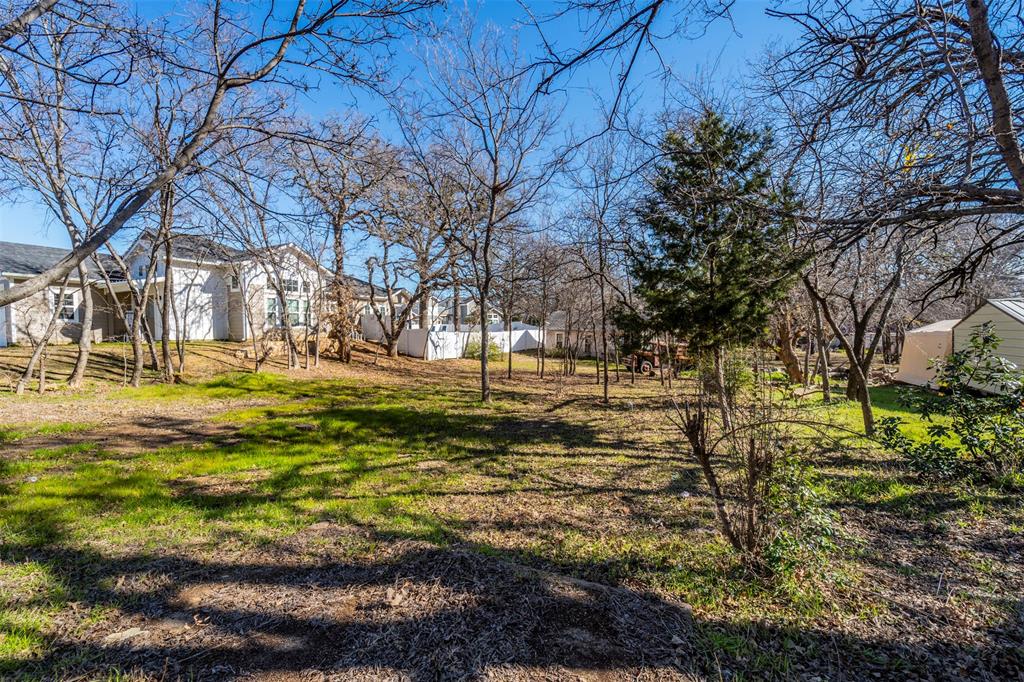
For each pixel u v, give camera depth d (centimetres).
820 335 1092
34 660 228
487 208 1343
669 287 823
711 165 484
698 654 237
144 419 867
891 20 303
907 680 220
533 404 1153
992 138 274
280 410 1009
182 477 537
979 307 1105
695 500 470
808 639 250
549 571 324
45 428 752
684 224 736
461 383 1589
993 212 274
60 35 337
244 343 1925
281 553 347
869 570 328
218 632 253
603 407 1107
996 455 496
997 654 239
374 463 614
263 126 529
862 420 848
